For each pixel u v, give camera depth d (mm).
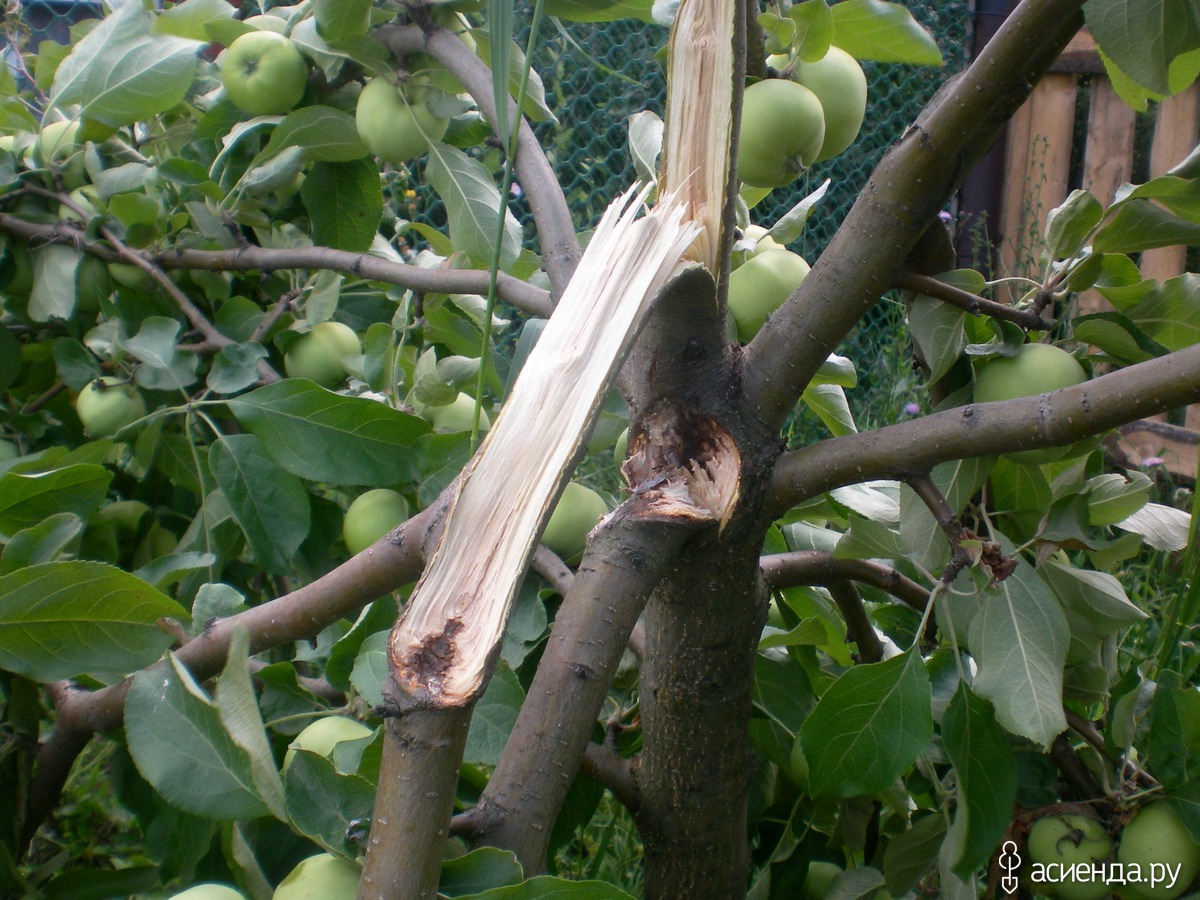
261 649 825
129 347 1240
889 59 1060
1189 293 905
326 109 1303
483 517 520
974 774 914
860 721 867
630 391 756
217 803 656
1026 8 622
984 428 665
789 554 1064
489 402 1311
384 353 1281
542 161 1084
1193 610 781
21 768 1018
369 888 478
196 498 1481
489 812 646
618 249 600
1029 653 923
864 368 3527
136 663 866
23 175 1373
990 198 3814
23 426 1398
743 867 936
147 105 1331
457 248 1280
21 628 837
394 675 487
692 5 664
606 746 1042
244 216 1414
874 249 701
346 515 1228
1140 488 1039
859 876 1095
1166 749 919
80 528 945
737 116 659
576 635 667
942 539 959
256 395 1140
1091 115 3605
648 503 698
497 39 575
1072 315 1034
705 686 812
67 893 976
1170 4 688
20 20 1804
